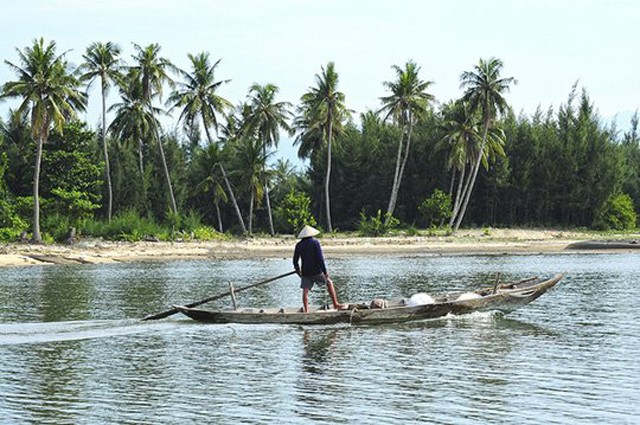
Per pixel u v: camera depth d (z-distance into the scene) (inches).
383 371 834.2
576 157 4672.7
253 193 4077.3
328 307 1193.4
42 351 954.1
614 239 3846.0
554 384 768.3
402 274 2144.4
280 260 2834.6
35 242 3080.7
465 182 4771.2
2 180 3469.5
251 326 1135.0
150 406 700.7
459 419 653.9
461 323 1163.9
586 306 1366.9
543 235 4092.0
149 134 4101.9
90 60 3745.1
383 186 4815.5
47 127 3149.6
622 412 668.7
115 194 4077.3
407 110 4254.4
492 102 3981.3
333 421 652.1
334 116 4210.1
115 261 2768.2
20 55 3100.4
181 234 3531.0
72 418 665.0
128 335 1067.3
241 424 646.5
